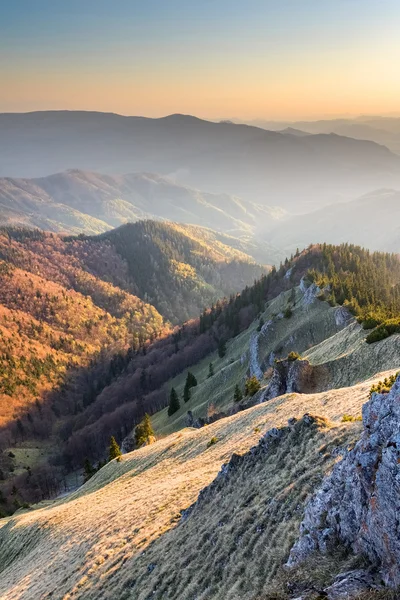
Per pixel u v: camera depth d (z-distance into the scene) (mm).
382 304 120750
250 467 30453
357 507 17062
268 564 19781
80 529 46531
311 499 21172
